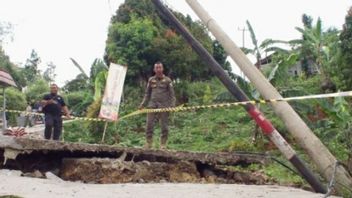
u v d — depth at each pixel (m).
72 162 8.45
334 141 15.18
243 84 18.31
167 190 7.14
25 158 8.59
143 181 8.51
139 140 20.17
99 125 18.84
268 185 9.07
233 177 9.84
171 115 25.00
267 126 7.89
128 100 27.09
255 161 10.05
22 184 6.83
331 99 18.78
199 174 9.48
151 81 10.67
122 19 31.28
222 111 26.75
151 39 29.20
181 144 21.03
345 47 23.09
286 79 20.67
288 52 25.12
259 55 23.84
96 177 8.23
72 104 28.25
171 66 29.86
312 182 7.72
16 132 13.80
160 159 9.34
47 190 6.51
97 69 26.02
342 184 7.32
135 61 28.77
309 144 7.52
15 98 28.66
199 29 31.05
